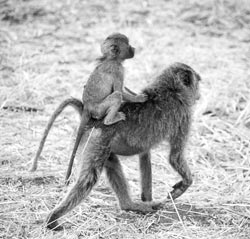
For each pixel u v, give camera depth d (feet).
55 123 42.60
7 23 62.54
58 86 48.47
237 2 67.36
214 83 48.44
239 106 45.96
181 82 33.60
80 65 53.26
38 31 60.85
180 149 33.45
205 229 30.63
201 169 37.81
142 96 32.37
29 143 39.47
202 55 55.36
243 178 36.52
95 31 61.52
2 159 37.09
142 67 52.39
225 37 60.80
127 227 30.58
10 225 30.22
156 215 32.12
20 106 44.68
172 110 33.12
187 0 68.18
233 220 31.71
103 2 68.28
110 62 32.55
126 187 32.30
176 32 61.46
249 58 54.75
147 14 65.46
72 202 30.14
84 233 29.94
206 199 34.24
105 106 31.22
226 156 39.52
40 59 53.83
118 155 33.12
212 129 42.78
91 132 31.12
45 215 31.40
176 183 34.27
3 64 52.16
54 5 66.95
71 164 31.01
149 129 32.40
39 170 36.17
